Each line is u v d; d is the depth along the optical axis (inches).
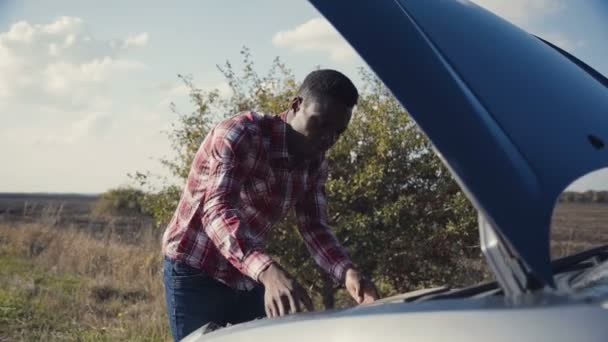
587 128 76.5
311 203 131.0
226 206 107.9
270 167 119.3
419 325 64.1
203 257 126.9
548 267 65.4
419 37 77.4
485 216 65.9
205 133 247.1
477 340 60.6
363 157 236.4
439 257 236.4
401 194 234.8
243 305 132.3
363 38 73.6
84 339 251.4
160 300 312.0
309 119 114.4
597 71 103.7
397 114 235.1
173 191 252.5
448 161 67.6
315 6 75.3
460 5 91.0
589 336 58.4
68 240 466.9
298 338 70.8
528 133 73.0
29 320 276.4
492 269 73.2
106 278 360.5
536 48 89.9
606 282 73.6
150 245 425.1
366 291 119.1
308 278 230.7
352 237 226.1
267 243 227.3
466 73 77.2
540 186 68.8
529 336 59.4
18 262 429.7
